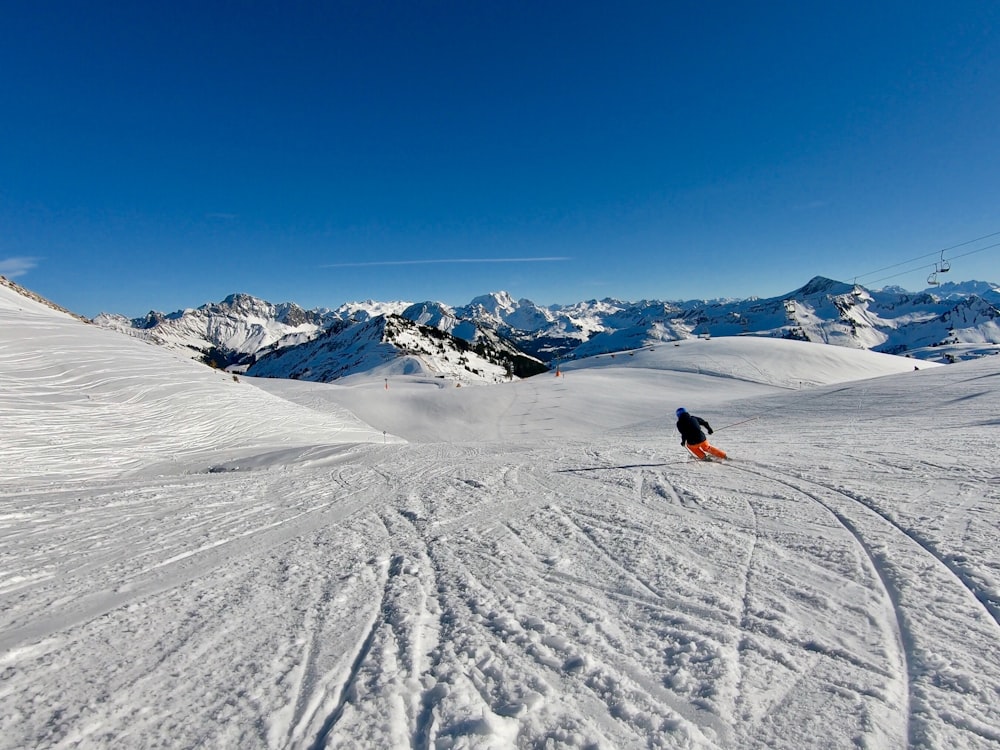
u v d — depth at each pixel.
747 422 22.70
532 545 5.47
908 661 2.81
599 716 2.54
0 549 5.86
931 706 2.43
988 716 2.32
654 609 3.68
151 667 3.18
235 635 3.59
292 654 3.29
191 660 3.25
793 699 2.57
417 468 11.95
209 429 18.80
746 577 4.13
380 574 4.81
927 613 3.29
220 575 4.91
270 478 11.09
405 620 3.71
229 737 2.47
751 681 2.73
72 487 9.93
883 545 4.55
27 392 15.88
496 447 16.36
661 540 5.27
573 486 8.70
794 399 28.59
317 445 17.62
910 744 2.20
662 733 2.39
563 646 3.22
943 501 5.74
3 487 9.95
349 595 4.29
